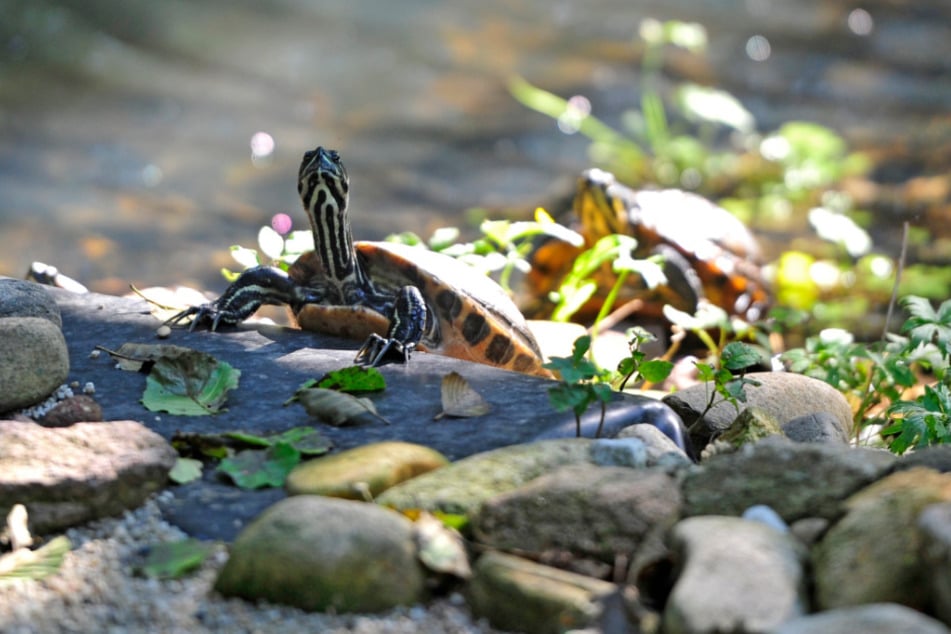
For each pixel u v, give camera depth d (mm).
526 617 5012
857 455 5781
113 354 7629
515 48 29750
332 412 6785
